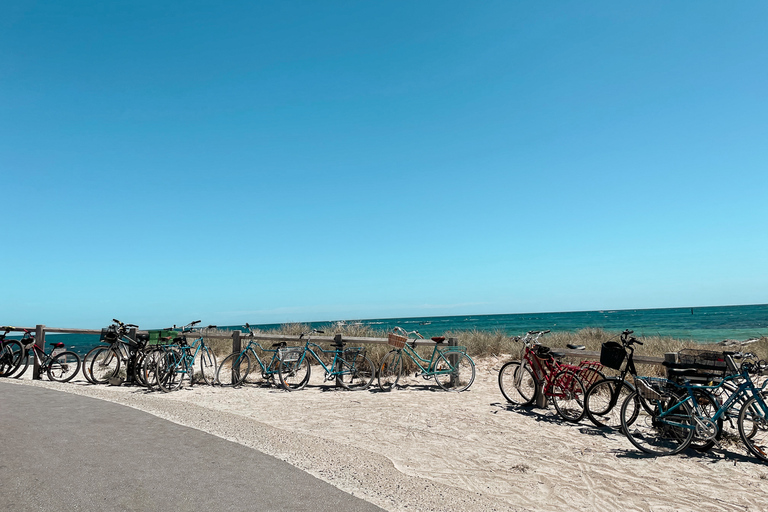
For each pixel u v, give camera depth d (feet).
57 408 24.76
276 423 24.76
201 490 13.79
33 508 12.16
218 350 50.01
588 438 22.16
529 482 16.72
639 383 20.57
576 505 14.83
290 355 33.88
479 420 25.38
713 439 19.08
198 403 29.48
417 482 15.75
